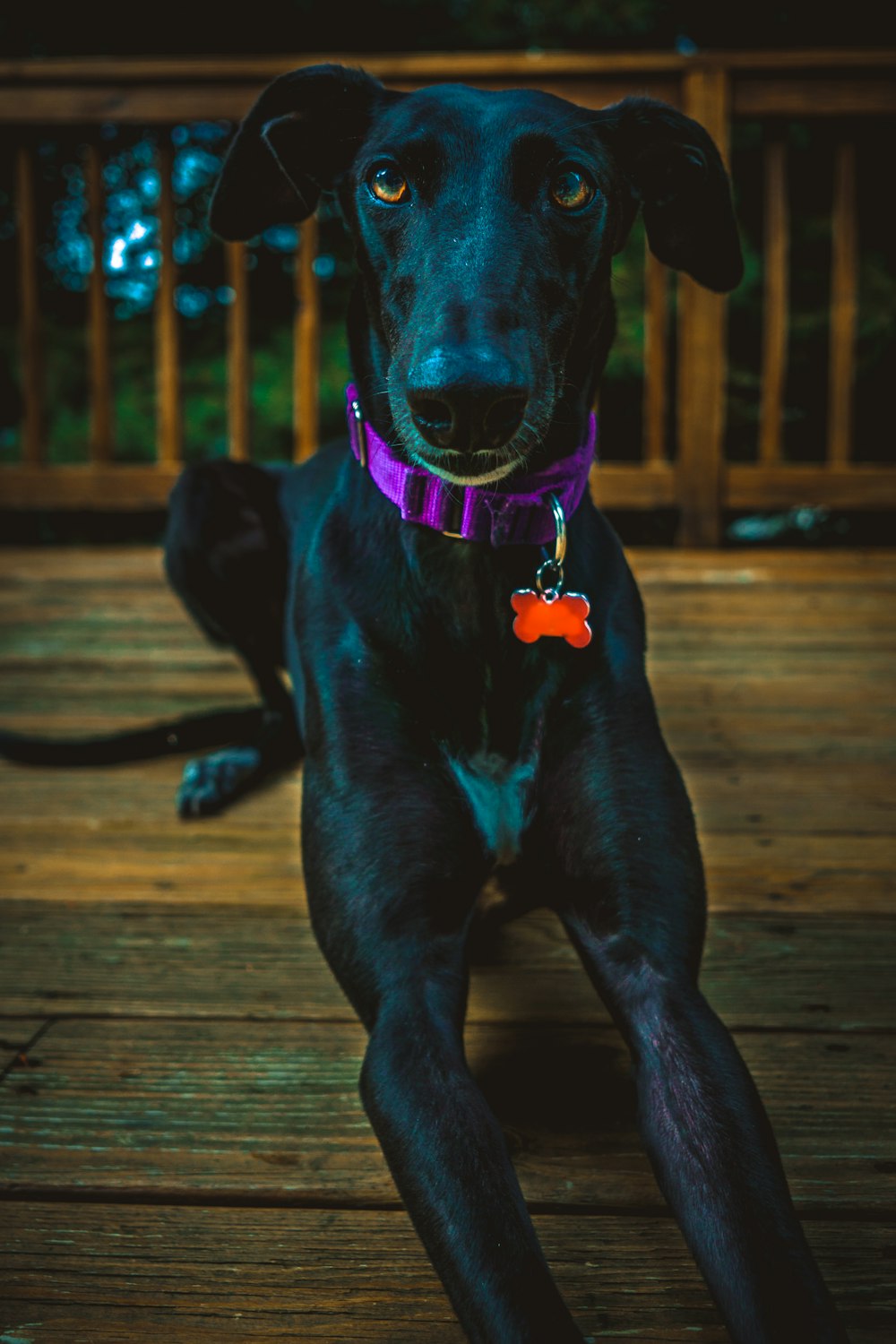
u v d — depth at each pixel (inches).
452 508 65.2
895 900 85.5
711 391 193.6
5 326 293.4
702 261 78.2
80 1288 51.4
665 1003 58.5
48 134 218.5
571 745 67.5
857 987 74.4
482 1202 47.6
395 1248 53.7
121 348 283.0
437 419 55.0
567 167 63.1
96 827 100.2
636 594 75.7
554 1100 64.1
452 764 67.5
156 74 184.9
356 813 65.1
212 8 311.6
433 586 67.4
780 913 83.8
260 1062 67.4
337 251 291.7
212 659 146.4
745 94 183.9
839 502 196.2
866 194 286.5
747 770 109.8
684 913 63.5
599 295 67.4
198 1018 71.7
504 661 67.7
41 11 309.6
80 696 132.4
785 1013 71.6
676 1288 51.3
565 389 67.4
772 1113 62.6
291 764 114.2
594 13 292.7
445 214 61.2
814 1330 43.1
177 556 111.7
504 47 309.1
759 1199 48.3
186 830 99.7
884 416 278.5
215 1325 49.5
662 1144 52.3
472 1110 51.7
